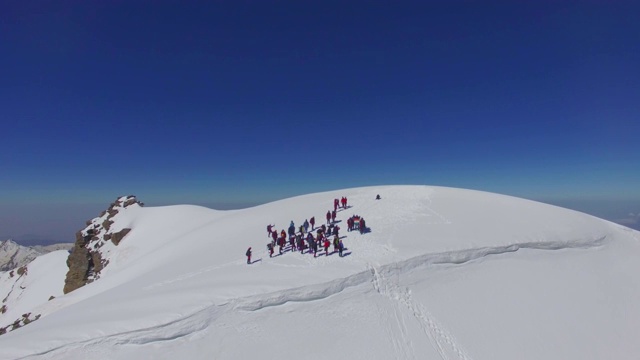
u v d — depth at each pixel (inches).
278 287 859.4
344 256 1049.5
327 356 720.3
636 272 1132.5
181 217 2962.6
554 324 863.1
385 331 785.6
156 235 2824.8
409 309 858.1
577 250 1181.1
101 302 1105.4
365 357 719.1
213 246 1571.1
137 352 730.2
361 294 882.1
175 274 1240.8
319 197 2060.8
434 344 764.0
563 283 1016.2
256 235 1546.5
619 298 994.1
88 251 3021.7
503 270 1029.8
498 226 1251.8
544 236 1182.3
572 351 794.8
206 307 796.6
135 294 1095.0
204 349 734.5
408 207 1518.2
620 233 1396.4
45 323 994.1
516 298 930.1
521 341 800.3
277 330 780.6
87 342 739.4
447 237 1144.8
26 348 738.8
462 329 813.9
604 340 839.1
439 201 1578.5
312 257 1076.5
